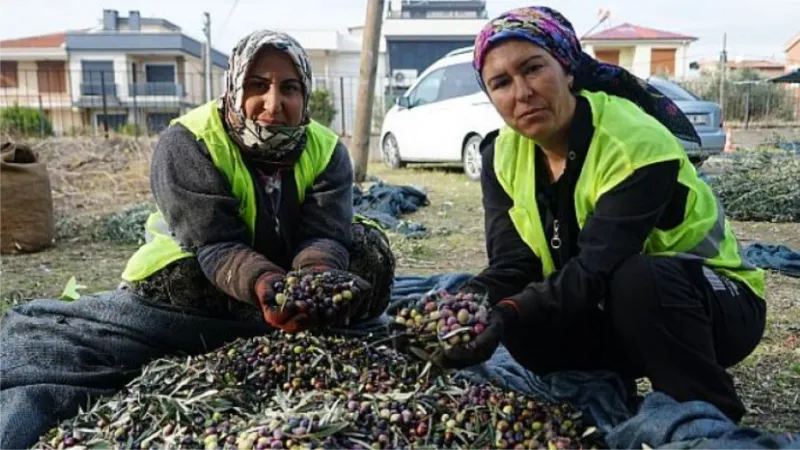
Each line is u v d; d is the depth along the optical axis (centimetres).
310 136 311
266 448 215
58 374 284
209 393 250
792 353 394
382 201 908
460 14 4288
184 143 288
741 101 2545
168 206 288
